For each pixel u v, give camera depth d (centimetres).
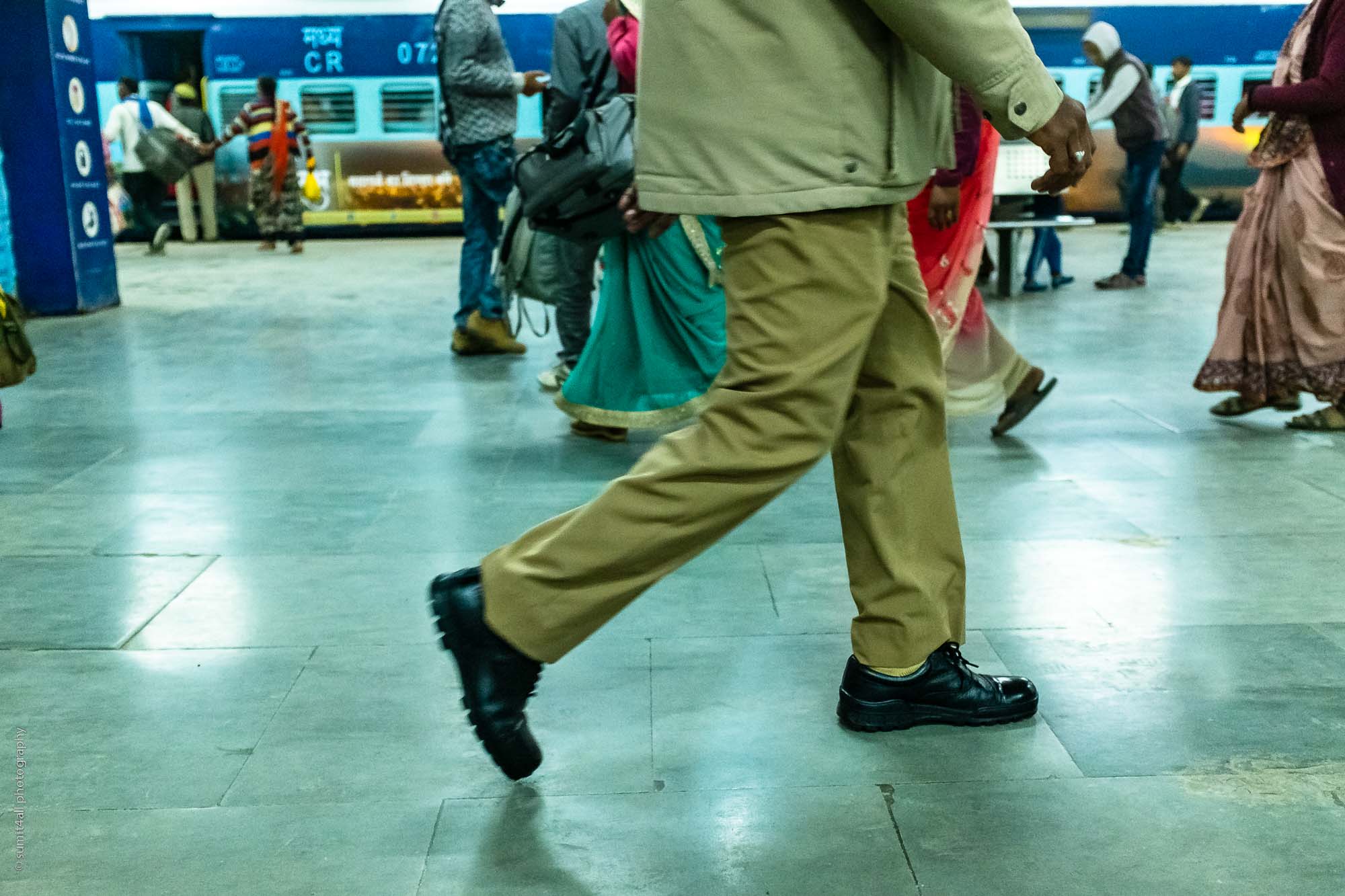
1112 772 208
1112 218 1520
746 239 186
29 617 287
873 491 217
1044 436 455
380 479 408
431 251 1353
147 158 1440
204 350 682
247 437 470
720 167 182
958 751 216
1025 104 177
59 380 596
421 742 223
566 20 489
